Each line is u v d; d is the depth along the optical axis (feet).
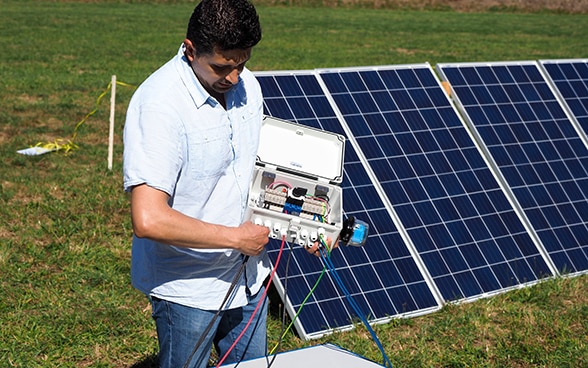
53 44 84.58
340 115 23.59
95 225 27.66
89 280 22.80
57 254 24.59
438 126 25.43
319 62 80.28
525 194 25.70
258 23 10.48
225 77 10.68
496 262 23.45
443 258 22.61
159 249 11.43
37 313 20.68
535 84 29.35
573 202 26.53
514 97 28.37
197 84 10.82
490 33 118.11
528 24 134.41
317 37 103.86
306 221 12.06
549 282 23.50
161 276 11.60
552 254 24.68
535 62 30.17
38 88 56.59
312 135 13.39
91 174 33.96
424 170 24.14
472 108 27.07
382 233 22.09
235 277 11.59
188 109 10.83
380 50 92.99
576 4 160.97
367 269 21.30
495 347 19.90
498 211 24.68
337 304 20.33
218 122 11.08
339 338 19.67
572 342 20.15
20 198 30.53
